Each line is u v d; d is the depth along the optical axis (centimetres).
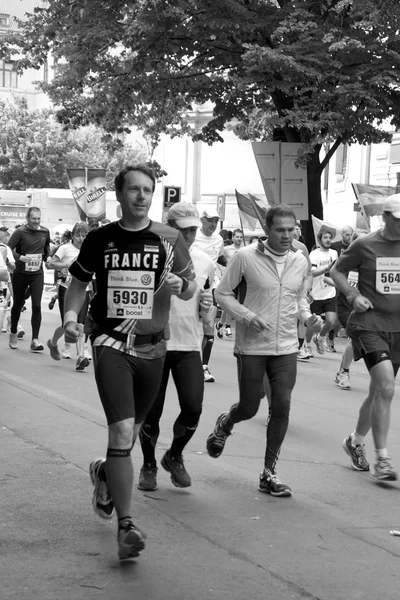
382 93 2475
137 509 733
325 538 682
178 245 643
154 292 635
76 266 641
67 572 582
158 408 788
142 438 793
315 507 768
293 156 2577
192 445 999
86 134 8081
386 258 867
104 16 2766
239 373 822
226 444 1011
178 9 2528
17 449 927
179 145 6650
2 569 582
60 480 805
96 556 614
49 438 986
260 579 586
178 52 2702
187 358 784
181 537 664
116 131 3195
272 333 809
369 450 1027
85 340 1570
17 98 8300
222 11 2464
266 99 2919
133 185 623
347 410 1293
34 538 646
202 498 779
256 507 758
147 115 3173
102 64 2947
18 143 8056
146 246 631
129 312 626
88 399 1263
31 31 2972
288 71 2339
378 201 2456
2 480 800
